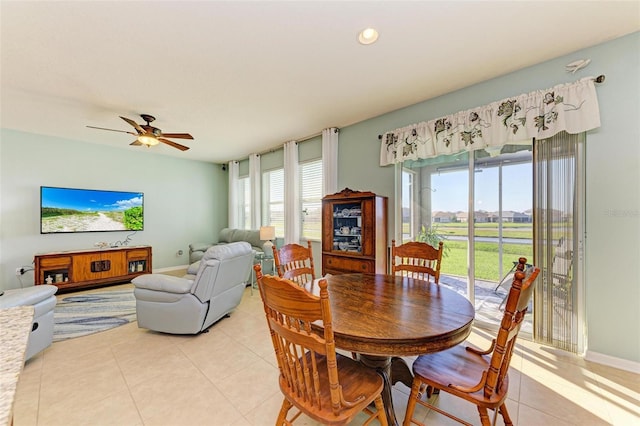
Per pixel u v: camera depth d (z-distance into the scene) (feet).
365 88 9.34
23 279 13.76
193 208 20.71
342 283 6.43
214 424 5.08
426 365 4.68
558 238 7.54
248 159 20.17
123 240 17.22
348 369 4.51
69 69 7.94
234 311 11.21
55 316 10.60
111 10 5.63
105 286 15.24
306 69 8.08
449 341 3.90
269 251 15.55
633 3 5.56
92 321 10.07
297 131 14.05
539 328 7.84
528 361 7.06
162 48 6.98
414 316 4.40
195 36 6.52
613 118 6.82
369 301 5.13
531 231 8.22
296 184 15.66
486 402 3.76
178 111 11.21
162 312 8.66
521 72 8.18
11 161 13.52
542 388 6.00
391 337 3.71
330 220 11.62
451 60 7.68
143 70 8.04
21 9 5.53
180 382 6.35
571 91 7.20
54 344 8.25
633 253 6.63
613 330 6.84
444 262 10.16
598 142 7.01
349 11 5.75
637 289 6.59
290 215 15.72
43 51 7.05
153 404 5.61
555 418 5.13
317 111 11.36
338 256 11.24
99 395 5.88
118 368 6.93
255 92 9.55
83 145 15.72
